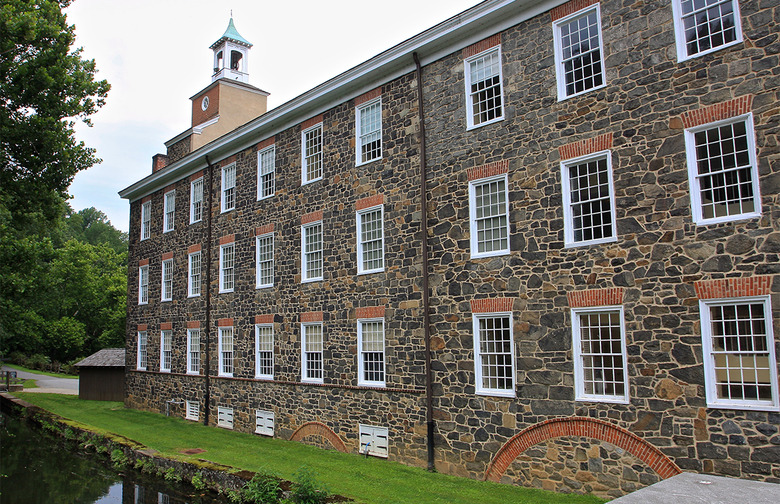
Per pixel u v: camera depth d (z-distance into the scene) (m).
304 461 14.97
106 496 14.24
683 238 10.22
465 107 13.91
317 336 17.67
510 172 12.84
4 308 45.66
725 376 9.61
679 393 9.96
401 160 15.34
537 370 11.88
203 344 22.97
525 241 12.41
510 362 12.57
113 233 87.81
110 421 23.17
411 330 14.52
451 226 13.86
